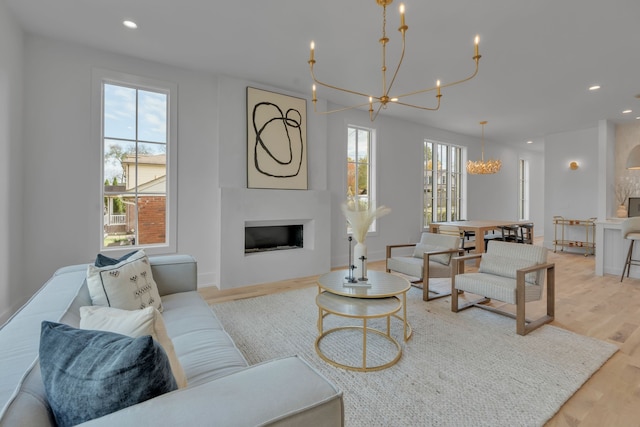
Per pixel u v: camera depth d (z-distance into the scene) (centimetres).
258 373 90
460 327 277
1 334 105
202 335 168
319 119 491
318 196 476
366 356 227
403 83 421
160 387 79
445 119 612
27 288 309
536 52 334
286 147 450
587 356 226
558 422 162
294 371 92
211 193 406
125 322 100
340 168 537
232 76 407
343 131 540
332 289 242
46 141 316
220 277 392
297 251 456
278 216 436
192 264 255
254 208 416
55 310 133
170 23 287
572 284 427
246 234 436
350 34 302
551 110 538
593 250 662
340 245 540
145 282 198
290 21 281
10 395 73
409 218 639
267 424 72
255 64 371
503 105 514
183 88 385
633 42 313
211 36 309
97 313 107
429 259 376
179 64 373
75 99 328
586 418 165
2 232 266
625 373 207
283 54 345
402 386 191
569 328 279
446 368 211
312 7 260
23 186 306
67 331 87
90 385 74
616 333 268
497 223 600
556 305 340
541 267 276
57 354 82
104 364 76
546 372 206
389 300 243
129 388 75
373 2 253
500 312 307
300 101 466
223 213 393
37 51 311
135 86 361
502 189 850
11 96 277
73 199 329
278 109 444
